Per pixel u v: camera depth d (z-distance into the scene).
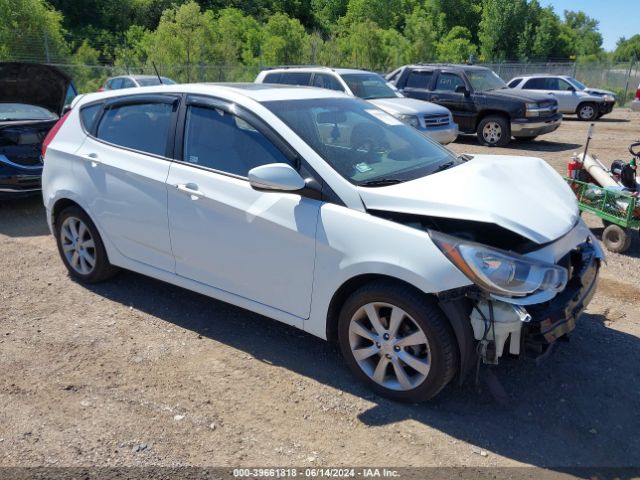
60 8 54.62
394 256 3.20
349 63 34.38
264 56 33.66
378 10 72.75
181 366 3.83
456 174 3.63
